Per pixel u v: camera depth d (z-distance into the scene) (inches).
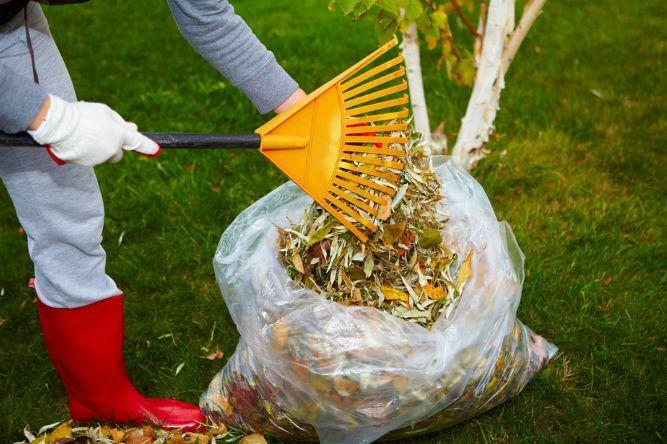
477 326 70.0
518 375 76.7
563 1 196.7
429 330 69.6
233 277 74.4
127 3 209.6
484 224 77.6
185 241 106.4
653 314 90.3
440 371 67.2
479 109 112.3
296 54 167.2
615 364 83.1
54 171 64.4
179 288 98.3
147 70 164.9
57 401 83.3
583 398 79.0
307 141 65.8
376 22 97.7
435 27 101.0
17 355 89.0
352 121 67.8
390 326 67.6
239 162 123.4
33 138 53.9
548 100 142.0
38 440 76.4
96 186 69.2
